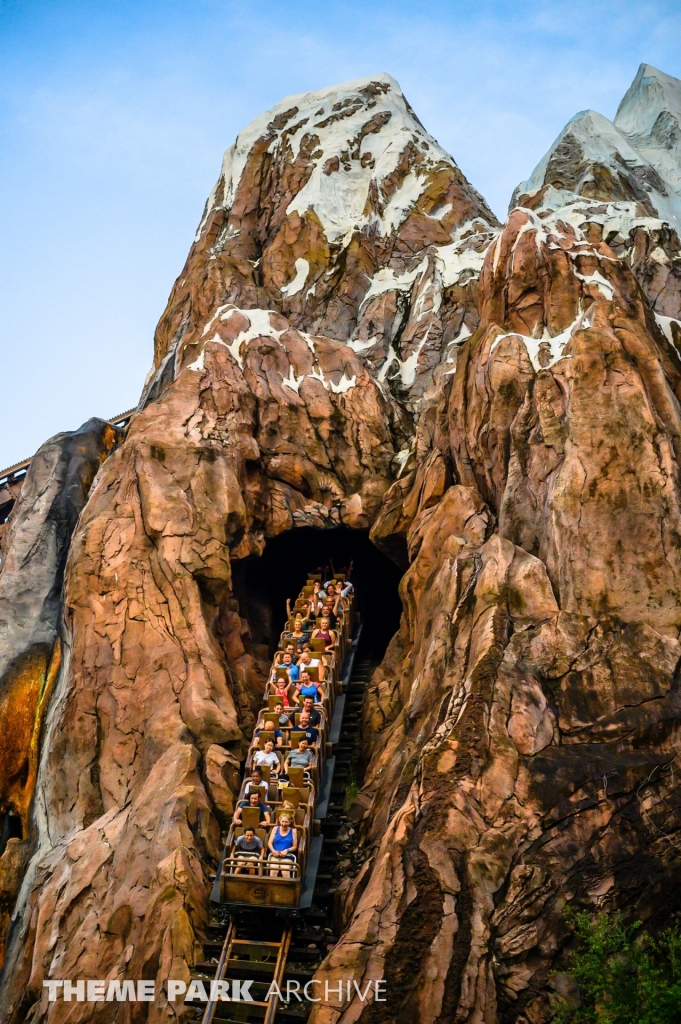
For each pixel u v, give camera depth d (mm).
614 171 39219
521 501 22812
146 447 27625
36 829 24219
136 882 20359
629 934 15633
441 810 16984
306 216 38094
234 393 30203
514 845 16547
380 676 25219
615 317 24391
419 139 41781
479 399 25422
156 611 25297
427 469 27000
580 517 20984
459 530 23672
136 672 24656
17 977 21047
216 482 27344
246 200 40875
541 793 17156
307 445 30797
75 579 26422
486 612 20281
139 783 22812
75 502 30219
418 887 16266
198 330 35219
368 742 23953
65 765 24203
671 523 20562
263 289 36969
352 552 32500
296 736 21797
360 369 32812
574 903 16078
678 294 31906
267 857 19016
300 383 31969
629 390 22375
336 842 21172
